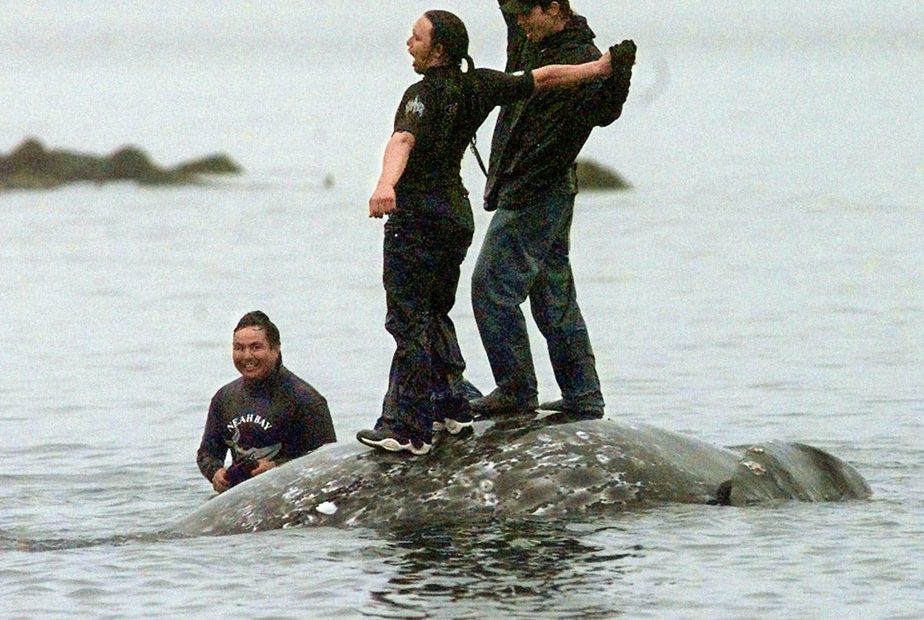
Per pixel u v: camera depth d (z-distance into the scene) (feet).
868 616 111.86
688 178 567.59
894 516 134.51
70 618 115.24
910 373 217.77
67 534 139.85
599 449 136.05
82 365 239.91
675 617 112.16
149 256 375.25
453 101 125.18
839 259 344.28
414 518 131.64
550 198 134.72
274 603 116.57
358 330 265.13
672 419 190.70
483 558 123.95
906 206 450.71
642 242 385.09
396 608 114.52
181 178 570.46
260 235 418.10
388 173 121.90
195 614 115.03
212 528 135.44
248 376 152.66
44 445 182.50
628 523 130.72
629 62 129.18
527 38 135.03
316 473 137.28
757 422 187.42
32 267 357.82
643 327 263.29
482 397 141.18
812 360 229.86
